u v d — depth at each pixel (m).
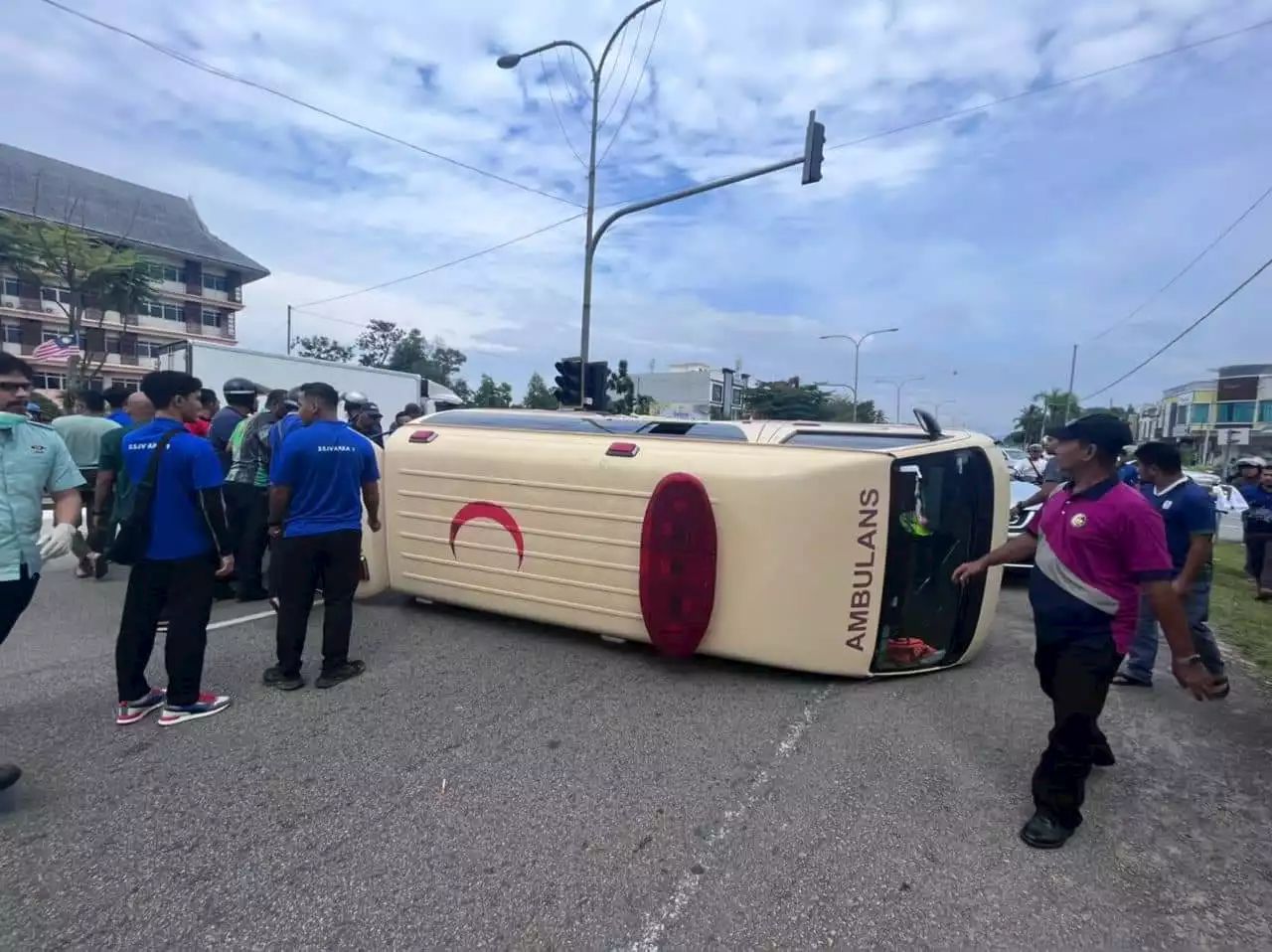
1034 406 81.12
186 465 3.92
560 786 3.42
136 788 3.35
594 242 15.01
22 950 2.35
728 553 4.79
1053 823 3.02
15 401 3.33
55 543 3.34
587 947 2.41
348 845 2.95
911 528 4.82
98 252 30.94
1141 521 2.95
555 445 5.52
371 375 21.20
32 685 4.59
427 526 6.10
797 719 4.19
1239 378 59.38
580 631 5.75
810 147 12.12
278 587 4.55
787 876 2.78
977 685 4.80
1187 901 2.69
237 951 2.37
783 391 45.59
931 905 2.63
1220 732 4.22
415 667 4.97
